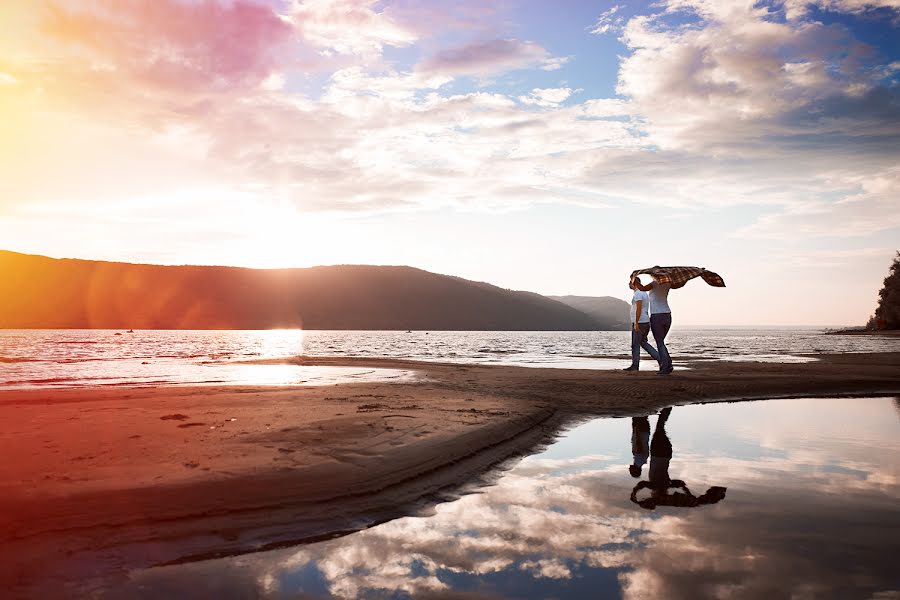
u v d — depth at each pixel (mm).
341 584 3498
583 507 5039
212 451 6133
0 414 8570
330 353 39250
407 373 18016
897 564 3658
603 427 9422
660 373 16500
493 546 4113
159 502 4703
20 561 3758
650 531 4363
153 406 9570
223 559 3938
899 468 6453
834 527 4406
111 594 3379
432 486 5723
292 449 6312
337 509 4934
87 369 20938
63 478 5031
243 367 21844
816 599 3150
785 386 14195
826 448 7625
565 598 3217
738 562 3709
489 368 20188
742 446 7793
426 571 3682
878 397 13438
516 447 7637
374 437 7055
